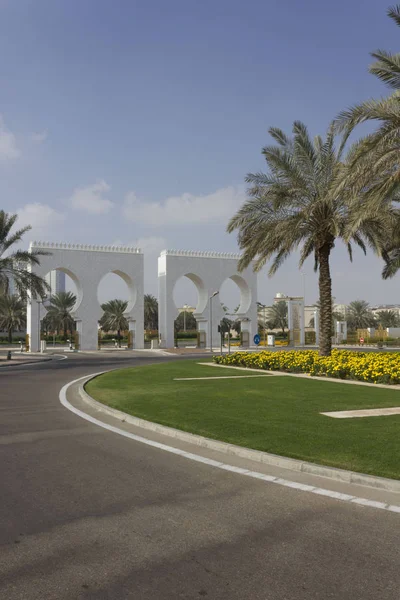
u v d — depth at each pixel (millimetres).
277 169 23031
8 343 71562
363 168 14969
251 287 57625
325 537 4648
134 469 7070
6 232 34844
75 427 10297
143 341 53281
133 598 3619
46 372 24703
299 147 22719
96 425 10508
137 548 4441
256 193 24000
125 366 28859
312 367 20547
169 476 6711
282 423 9828
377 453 7367
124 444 8680
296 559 4203
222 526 4938
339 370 19125
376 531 4781
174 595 3654
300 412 11195
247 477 6629
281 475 6707
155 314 85500
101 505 5574
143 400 13352
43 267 49344
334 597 3615
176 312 54844
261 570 4020
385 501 5641
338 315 100625
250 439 8422
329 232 23078
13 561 4199
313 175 22875
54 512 5355
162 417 10672
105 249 52156
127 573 3984
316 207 22266
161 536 4699
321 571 3994
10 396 15422
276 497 5812
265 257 25047
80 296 50969
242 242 25422
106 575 3953
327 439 8344
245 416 10688
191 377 19969
